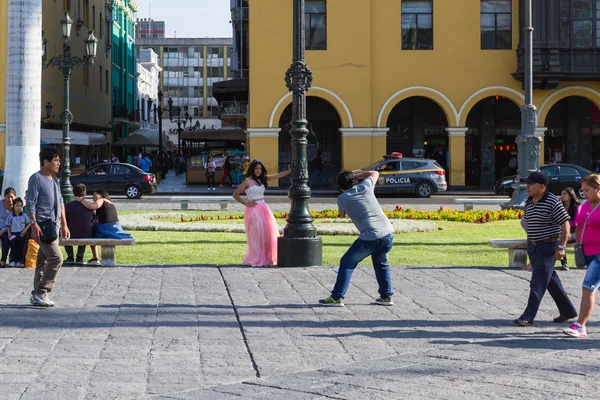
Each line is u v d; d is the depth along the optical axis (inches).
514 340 345.1
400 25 1596.9
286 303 426.9
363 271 542.6
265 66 1577.3
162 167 2480.3
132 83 3425.2
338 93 1593.3
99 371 292.2
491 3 1600.6
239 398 259.9
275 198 1398.9
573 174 1395.2
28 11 712.4
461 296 450.0
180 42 5098.4
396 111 1690.5
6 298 434.6
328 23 1585.9
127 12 3196.4
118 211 1066.1
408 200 1378.0
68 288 466.6
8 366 296.8
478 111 1706.4
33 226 400.8
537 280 372.8
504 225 903.1
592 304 350.6
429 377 283.6
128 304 419.5
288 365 304.7
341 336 353.1
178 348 329.1
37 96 723.4
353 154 1599.4
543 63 1565.0
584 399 256.7
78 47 2207.2
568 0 1569.9
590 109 1697.8
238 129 2263.8
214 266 562.9
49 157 406.9
